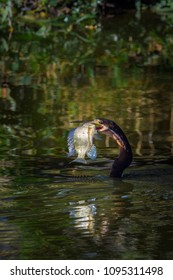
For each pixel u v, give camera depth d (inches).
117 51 801.6
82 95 633.6
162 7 986.7
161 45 823.1
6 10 895.7
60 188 398.3
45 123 551.5
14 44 842.8
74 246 328.5
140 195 386.6
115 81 682.8
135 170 426.0
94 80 688.4
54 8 944.3
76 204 374.6
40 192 393.1
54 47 828.6
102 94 636.7
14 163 449.4
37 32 886.4
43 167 439.2
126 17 946.7
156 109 586.2
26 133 524.4
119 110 586.9
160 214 361.4
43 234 340.2
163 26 900.0
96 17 944.3
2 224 350.9
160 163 440.8
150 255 322.0
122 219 355.6
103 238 336.8
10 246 329.7
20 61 768.3
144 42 835.4
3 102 614.9
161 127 534.6
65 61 765.3
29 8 940.6
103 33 880.3
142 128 533.0
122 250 325.4
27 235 339.6
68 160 453.7
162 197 382.6
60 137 512.1
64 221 354.0
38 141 502.6
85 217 358.6
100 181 409.1
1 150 481.4
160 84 667.4
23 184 405.7
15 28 899.4
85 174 422.6
